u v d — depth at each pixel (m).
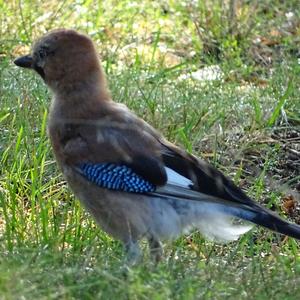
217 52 17.73
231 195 10.64
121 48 17.38
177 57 17.52
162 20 18.73
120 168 10.71
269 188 13.12
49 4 18.02
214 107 14.66
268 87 15.52
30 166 12.90
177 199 10.65
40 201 11.66
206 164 10.86
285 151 13.95
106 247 11.07
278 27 18.22
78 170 10.88
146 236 10.74
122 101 14.40
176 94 15.06
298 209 12.91
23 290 8.96
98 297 9.24
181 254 10.88
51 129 11.16
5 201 11.91
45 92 14.38
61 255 10.20
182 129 13.16
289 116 14.64
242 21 18.16
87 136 10.88
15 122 13.70
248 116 14.49
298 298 9.62
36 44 11.41
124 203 10.70
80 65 11.14
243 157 13.71
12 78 14.83
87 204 10.99
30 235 11.23
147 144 10.83
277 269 10.40
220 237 10.84
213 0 18.44
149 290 9.18
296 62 16.36
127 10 18.59
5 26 17.16
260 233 12.15
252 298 9.48
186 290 9.34
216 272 10.05
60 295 9.21
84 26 17.78
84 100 11.09
